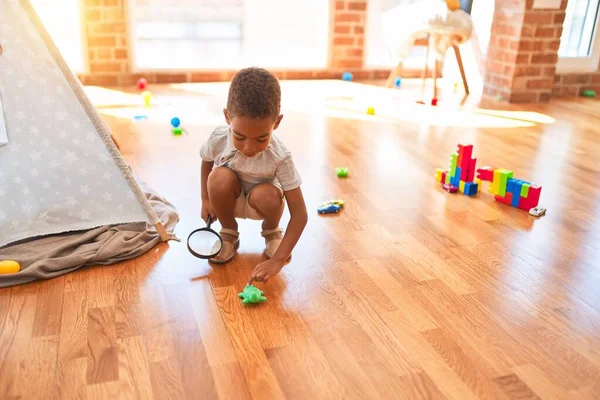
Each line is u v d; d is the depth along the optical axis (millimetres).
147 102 3830
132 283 1728
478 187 2529
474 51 4652
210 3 4547
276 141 1739
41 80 1854
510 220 2240
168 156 2836
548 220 2250
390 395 1297
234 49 4742
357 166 2799
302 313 1600
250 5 4617
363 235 2080
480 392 1311
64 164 1900
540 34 4172
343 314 1599
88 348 1430
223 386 1313
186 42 4633
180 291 1693
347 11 4723
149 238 1965
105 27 4301
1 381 1311
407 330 1533
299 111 3805
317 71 4852
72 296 1651
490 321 1581
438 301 1673
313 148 3049
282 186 1722
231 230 1916
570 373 1381
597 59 4738
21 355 1398
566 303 1680
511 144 3242
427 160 2920
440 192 2510
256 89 1476
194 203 2305
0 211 1830
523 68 4242
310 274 1803
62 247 1826
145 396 1276
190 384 1316
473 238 2080
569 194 2529
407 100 4234
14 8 1809
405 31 4305
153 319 1556
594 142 3332
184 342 1464
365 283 1760
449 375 1364
